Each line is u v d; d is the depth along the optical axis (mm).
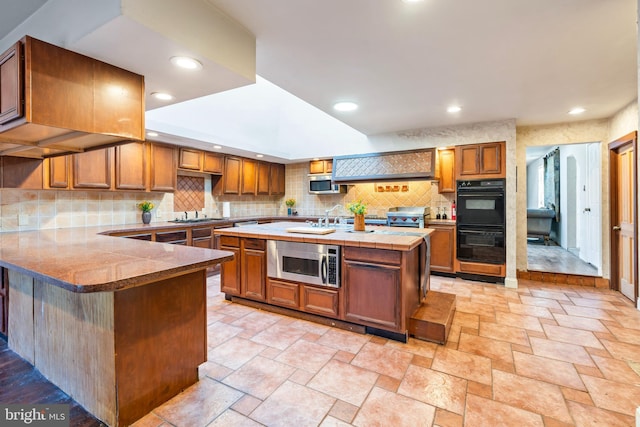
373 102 3311
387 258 2465
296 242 2885
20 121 1487
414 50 2188
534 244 7609
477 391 1846
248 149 5148
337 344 2445
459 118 3967
